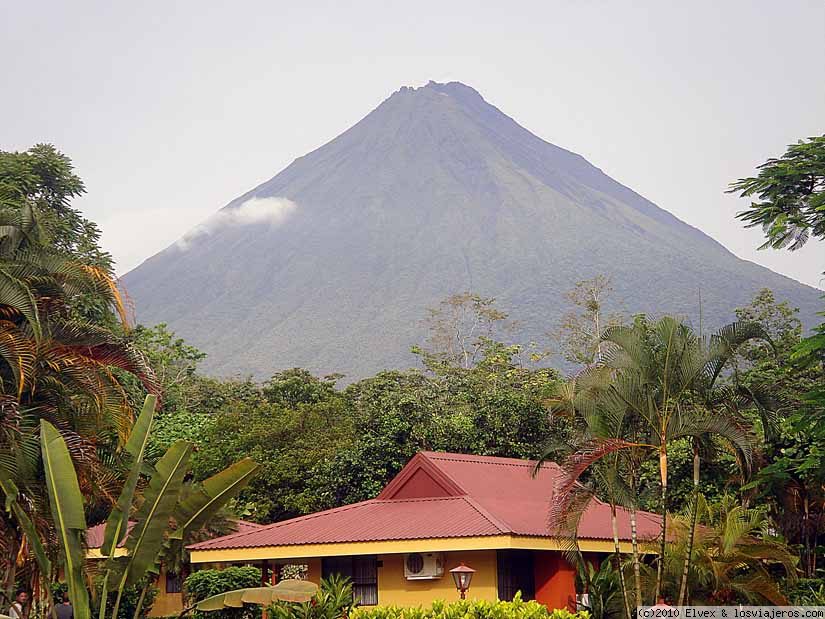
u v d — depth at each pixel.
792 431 27.73
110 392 22.67
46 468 19.19
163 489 19.45
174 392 61.16
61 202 46.94
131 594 29.11
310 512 42.06
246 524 33.16
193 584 24.59
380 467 41.84
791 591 28.12
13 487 18.88
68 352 21.95
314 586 20.12
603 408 24.66
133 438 20.20
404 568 27.16
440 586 26.72
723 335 24.52
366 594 27.73
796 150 26.94
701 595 26.20
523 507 28.86
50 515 21.28
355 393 62.81
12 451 20.17
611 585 26.25
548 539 26.22
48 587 19.25
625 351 24.83
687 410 24.53
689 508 27.31
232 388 66.50
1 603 21.14
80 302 33.81
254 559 27.73
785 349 51.50
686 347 24.34
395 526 27.27
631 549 28.22
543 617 22.33
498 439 44.62
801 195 27.19
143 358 22.89
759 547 26.45
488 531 25.41
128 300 22.97
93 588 22.55
